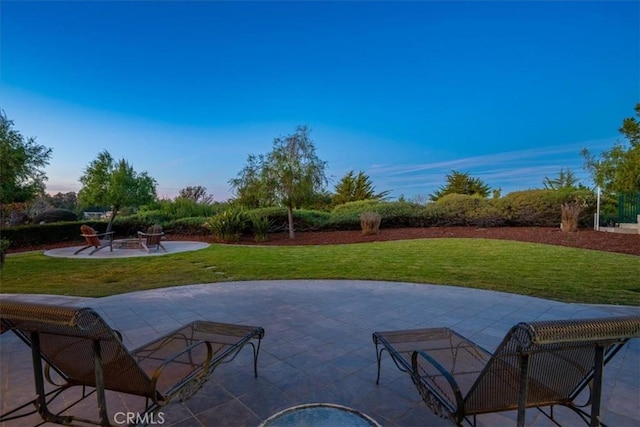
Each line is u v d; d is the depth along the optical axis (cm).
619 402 228
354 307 452
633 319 139
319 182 1276
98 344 164
